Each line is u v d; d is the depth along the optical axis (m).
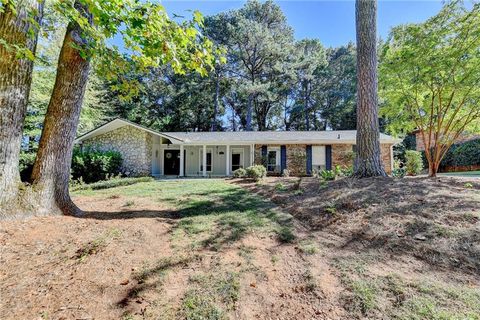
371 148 6.59
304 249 3.35
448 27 6.34
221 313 2.20
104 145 14.30
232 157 16.78
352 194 5.21
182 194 6.99
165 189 8.05
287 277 2.72
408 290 2.37
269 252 3.30
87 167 11.75
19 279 2.52
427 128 8.30
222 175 15.32
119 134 14.23
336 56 30.98
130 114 25.28
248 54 25.20
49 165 4.15
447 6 6.24
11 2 2.65
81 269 2.73
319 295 2.41
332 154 14.75
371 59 6.64
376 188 5.37
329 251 3.30
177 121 27.33
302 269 2.86
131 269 2.80
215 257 3.12
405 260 2.95
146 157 14.25
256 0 25.19
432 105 7.48
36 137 13.12
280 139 14.56
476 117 7.45
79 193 7.52
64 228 3.66
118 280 2.60
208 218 4.58
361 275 2.68
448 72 6.69
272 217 4.67
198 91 26.38
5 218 3.51
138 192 7.51
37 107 11.88
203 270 2.82
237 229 4.04
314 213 4.69
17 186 3.76
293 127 31.67
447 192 4.78
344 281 2.59
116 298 2.35
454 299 2.23
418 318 2.04
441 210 3.97
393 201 4.56
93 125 16.55
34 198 3.90
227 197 6.46
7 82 3.53
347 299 2.32
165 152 17.39
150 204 5.67
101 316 2.14
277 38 25.45
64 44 4.27
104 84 18.84
